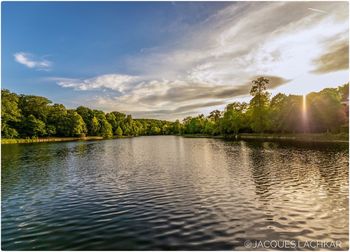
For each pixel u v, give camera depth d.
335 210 14.59
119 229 12.18
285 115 82.12
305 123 77.94
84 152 52.28
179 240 10.91
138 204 16.08
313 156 36.25
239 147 56.47
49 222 13.30
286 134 86.94
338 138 64.62
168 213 14.30
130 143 89.56
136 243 10.69
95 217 13.90
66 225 12.84
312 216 13.66
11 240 11.27
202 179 22.94
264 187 19.80
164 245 10.45
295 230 11.91
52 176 25.61
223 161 34.31
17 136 100.19
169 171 27.39
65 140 117.00
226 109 131.00
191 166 30.72
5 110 94.38
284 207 15.15
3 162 36.31
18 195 18.73
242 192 18.45
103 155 45.97
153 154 46.84
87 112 153.62
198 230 11.91
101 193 18.89
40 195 18.64
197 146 65.12
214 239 10.97
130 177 24.42
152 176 24.69
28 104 114.62
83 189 20.17
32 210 15.33
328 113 70.88
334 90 92.25
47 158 41.25
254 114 99.75
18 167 31.53
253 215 13.84
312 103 75.38
